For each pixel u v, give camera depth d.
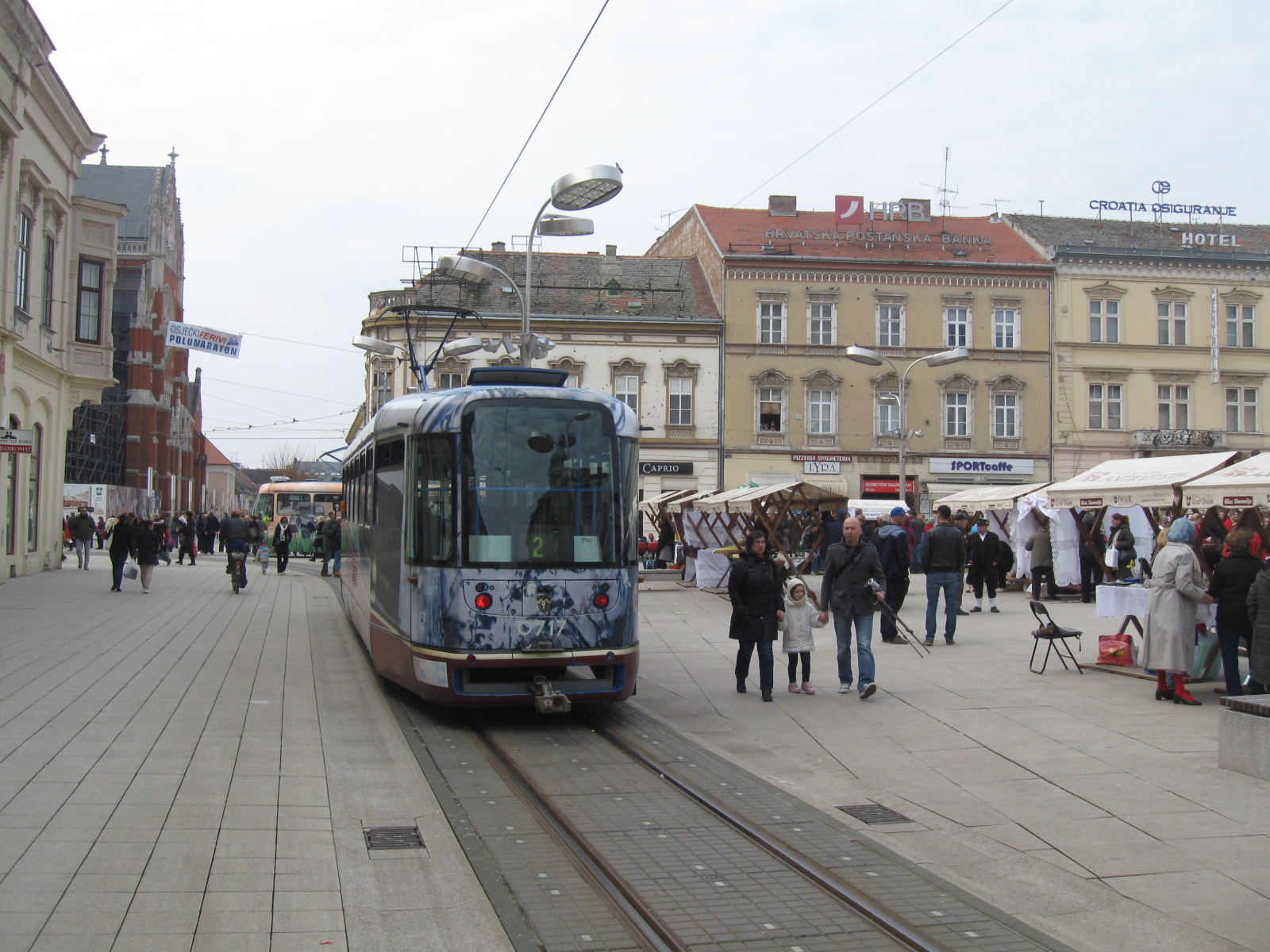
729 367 48.81
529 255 22.58
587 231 22.41
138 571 31.95
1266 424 51.72
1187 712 11.36
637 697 12.89
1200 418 51.28
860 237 51.47
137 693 11.98
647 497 48.06
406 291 48.41
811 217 53.56
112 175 67.81
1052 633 14.00
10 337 24.66
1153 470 17.98
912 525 27.28
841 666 12.76
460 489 10.93
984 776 8.98
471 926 5.70
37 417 28.86
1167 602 11.62
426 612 10.95
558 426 11.27
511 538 10.92
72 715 10.62
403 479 11.68
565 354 48.12
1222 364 51.50
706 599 24.80
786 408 49.03
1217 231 55.38
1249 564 11.45
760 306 49.09
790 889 6.33
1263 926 5.83
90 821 7.17
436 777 8.88
